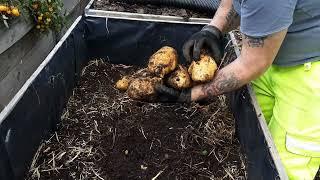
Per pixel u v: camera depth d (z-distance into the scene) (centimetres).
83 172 67
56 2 85
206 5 101
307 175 59
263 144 58
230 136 76
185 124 79
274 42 50
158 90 62
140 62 96
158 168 68
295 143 59
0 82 70
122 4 102
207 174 68
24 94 59
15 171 59
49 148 70
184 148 73
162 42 93
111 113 81
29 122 62
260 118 61
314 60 58
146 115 80
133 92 63
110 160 69
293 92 60
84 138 74
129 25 91
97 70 93
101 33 92
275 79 62
